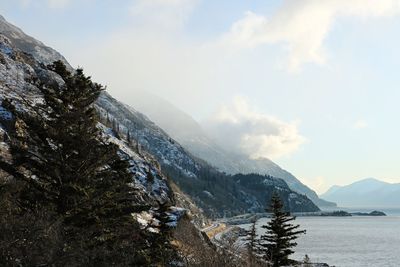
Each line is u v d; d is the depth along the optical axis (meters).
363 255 120.12
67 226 17.27
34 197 17.39
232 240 37.31
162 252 23.50
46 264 14.36
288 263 41.03
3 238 13.63
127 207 20.14
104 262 17.69
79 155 18.58
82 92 19.02
